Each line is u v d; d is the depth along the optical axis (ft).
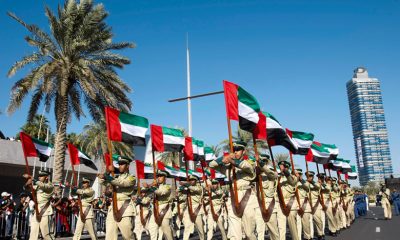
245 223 22.82
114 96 69.77
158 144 42.45
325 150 46.80
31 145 36.99
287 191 33.50
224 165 24.11
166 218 36.52
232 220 22.97
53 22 65.82
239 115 25.31
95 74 69.15
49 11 65.67
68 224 52.80
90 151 111.65
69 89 68.59
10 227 46.01
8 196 47.73
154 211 36.63
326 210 46.47
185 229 41.78
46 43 65.41
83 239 50.19
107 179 25.79
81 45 64.59
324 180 47.83
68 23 65.82
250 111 25.98
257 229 28.30
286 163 31.50
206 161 62.28
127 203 26.48
